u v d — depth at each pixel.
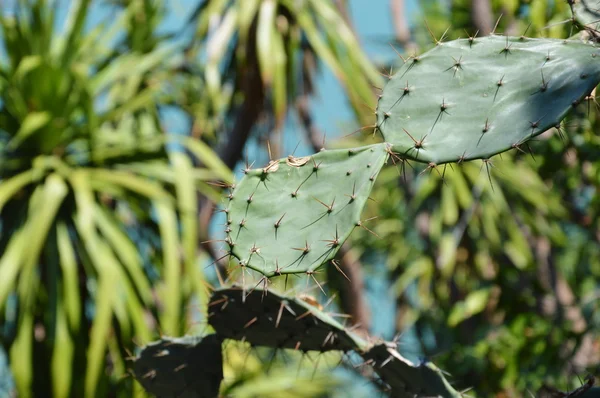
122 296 5.23
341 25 6.25
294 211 2.01
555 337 4.20
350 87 6.02
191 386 2.27
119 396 5.21
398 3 6.25
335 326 2.04
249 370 5.21
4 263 4.96
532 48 2.03
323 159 2.04
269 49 5.92
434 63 2.08
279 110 5.80
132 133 6.19
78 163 5.69
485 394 4.32
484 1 3.90
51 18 5.94
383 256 7.52
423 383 1.97
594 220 5.00
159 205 5.28
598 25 2.05
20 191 5.54
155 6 6.70
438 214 6.20
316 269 1.94
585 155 3.88
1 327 5.31
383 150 2.00
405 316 6.86
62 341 5.04
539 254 5.61
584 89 1.93
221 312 2.15
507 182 5.54
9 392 5.29
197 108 6.50
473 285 6.10
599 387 2.01
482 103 2.00
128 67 6.23
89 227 5.16
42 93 5.62
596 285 5.44
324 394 5.41
